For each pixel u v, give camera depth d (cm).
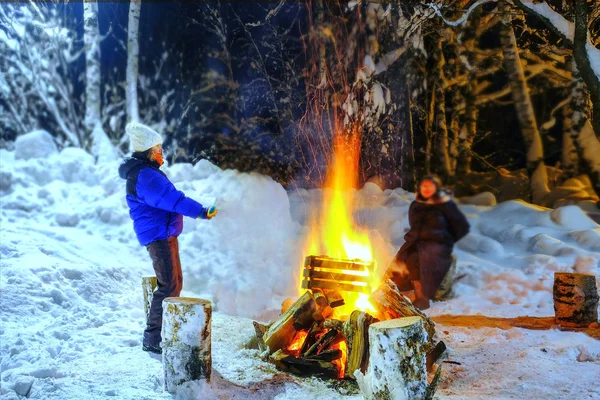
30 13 1133
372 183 1089
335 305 491
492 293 749
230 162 1289
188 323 405
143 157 486
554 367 467
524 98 1205
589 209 1048
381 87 1202
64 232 768
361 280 501
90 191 868
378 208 966
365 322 438
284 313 500
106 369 450
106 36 1315
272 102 1390
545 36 1304
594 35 1148
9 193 830
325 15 1265
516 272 784
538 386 430
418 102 1377
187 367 404
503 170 1445
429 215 683
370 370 369
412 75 1257
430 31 1220
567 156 1293
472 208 1010
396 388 356
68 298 584
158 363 465
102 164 920
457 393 419
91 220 812
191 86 1407
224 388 419
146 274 717
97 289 626
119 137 1152
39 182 865
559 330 565
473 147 1642
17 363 441
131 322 573
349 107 1202
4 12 1117
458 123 1436
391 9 1164
